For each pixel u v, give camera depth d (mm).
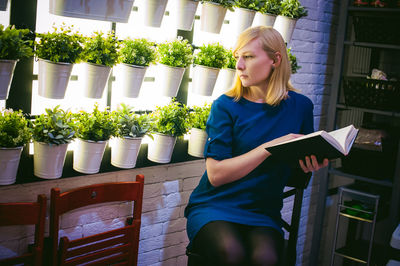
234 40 2354
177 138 2270
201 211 1781
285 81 1854
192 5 2014
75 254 1849
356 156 2984
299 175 1944
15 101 1723
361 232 3369
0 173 1603
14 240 1811
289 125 1832
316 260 3234
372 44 2881
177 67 2039
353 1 3055
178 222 2438
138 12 2113
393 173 2963
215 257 1604
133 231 2057
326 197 3148
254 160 1665
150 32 2193
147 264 2334
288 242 1973
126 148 1931
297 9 2482
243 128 1817
